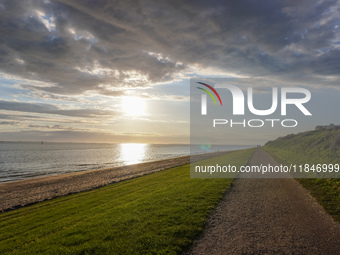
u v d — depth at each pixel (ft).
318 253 19.35
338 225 24.97
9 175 126.11
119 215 31.53
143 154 369.91
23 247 25.16
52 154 335.67
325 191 39.65
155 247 21.33
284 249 20.18
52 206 50.98
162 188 50.75
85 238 24.40
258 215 29.27
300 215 28.71
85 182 91.30
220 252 20.07
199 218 28.19
